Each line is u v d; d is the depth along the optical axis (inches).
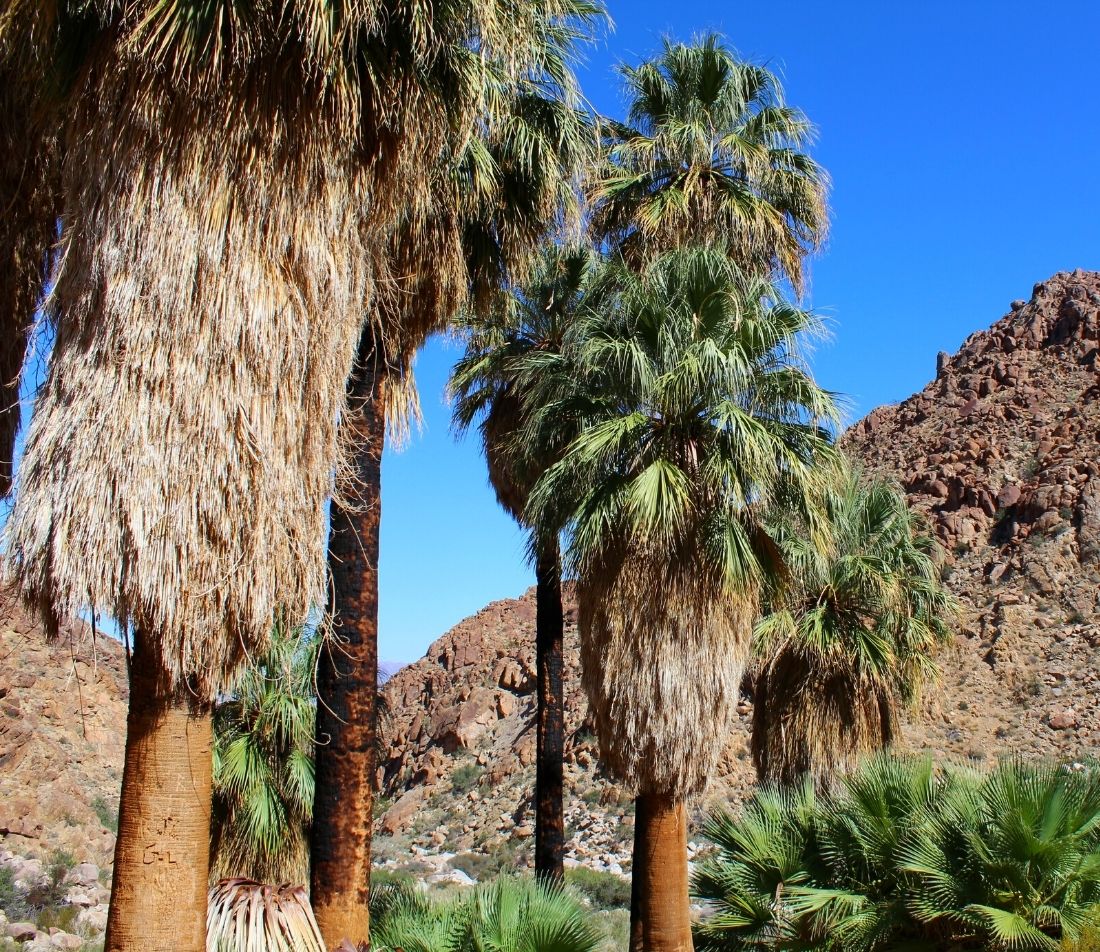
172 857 181.5
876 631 682.2
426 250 313.1
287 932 201.3
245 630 184.5
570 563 425.1
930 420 2842.0
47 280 239.1
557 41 334.3
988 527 2337.6
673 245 534.3
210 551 180.4
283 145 193.6
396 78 208.1
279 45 192.9
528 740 2054.6
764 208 544.1
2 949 654.5
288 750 519.5
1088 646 1866.4
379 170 213.9
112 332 181.2
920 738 1739.7
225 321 184.9
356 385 316.5
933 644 748.0
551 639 559.2
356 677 304.0
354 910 291.1
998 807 353.1
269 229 192.2
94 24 195.0
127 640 181.6
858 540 689.6
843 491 681.6
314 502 199.0
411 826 1973.4
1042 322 2952.8
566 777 1839.3
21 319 235.3
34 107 212.2
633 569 409.4
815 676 653.9
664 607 405.7
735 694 418.6
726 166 563.8
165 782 182.5
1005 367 2844.5
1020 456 2470.5
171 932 179.0
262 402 187.9
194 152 186.4
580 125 347.3
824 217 577.6
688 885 442.3
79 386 180.5
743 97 575.5
